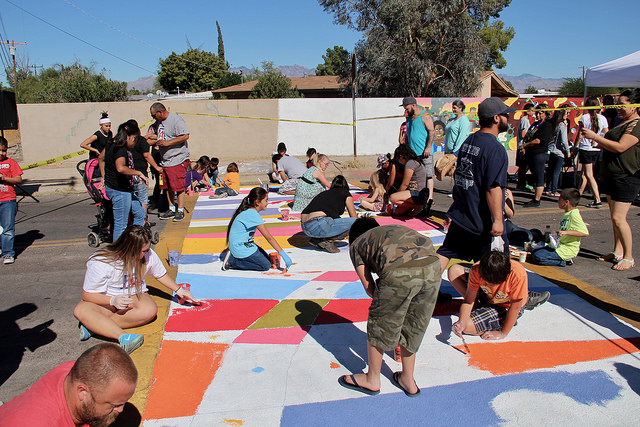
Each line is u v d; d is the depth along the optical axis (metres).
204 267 5.38
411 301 2.79
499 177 3.53
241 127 19.69
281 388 3.05
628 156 4.85
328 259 5.61
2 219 5.70
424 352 3.47
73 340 3.77
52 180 13.52
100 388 2.10
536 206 8.53
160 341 3.63
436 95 24.97
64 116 18.39
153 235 6.67
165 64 48.81
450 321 3.95
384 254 2.73
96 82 28.72
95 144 8.30
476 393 2.99
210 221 7.69
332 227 5.76
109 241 6.79
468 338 3.66
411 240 2.77
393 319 2.72
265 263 5.16
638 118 4.80
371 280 2.90
